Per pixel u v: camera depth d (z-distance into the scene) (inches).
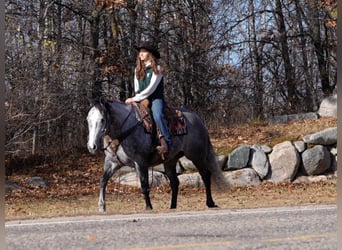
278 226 292.0
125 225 305.3
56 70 750.5
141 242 250.1
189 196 628.7
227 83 1001.5
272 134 769.6
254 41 1022.4
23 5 807.1
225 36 999.0
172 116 451.2
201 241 250.4
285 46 1046.4
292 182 700.0
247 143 751.7
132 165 433.4
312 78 1088.8
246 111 977.5
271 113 1048.8
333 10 870.4
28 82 683.4
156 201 596.1
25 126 681.6
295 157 707.4
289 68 1048.2
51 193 636.7
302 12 1036.5
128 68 879.1
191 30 960.9
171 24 943.0
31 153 781.3
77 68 805.2
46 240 259.4
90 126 403.9
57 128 818.2
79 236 269.3
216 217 335.9
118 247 239.0
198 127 472.7
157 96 436.1
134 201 594.6
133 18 895.7
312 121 794.8
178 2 940.6
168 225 303.0
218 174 482.3
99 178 716.0
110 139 420.8
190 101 951.0
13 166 746.2
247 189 668.7
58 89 744.3
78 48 855.1
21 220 334.3
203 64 964.6
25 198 600.7
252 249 229.1
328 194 606.2
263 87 1047.6
